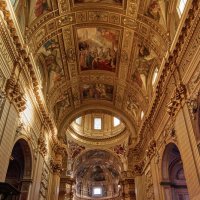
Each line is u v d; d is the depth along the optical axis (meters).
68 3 17.47
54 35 19.12
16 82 13.54
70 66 22.98
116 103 28.03
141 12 17.61
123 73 23.77
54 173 23.31
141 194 22.52
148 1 16.62
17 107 13.65
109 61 23.30
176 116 14.42
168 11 16.20
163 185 17.02
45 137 20.39
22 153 16.88
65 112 27.62
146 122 20.77
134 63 21.89
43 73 21.50
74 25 19.30
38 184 17.83
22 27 15.15
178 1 15.30
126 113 28.03
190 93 12.78
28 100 15.97
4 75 12.43
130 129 27.06
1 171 11.62
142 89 22.91
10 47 12.91
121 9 18.14
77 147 38.53
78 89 26.33
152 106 18.69
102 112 28.62
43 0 16.27
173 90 14.95
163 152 17.22
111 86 26.16
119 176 43.88
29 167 16.75
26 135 15.64
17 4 14.17
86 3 17.95
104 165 48.56
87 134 40.12
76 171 43.66
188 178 12.38
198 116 11.78
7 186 9.31
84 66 23.80
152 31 17.89
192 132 12.24
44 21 17.30
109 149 39.03
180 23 13.04
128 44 20.59
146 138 21.95
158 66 19.03
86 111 28.47
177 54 14.27
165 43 16.61
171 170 18.09
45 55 20.44
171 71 14.98
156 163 18.48
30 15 15.84
